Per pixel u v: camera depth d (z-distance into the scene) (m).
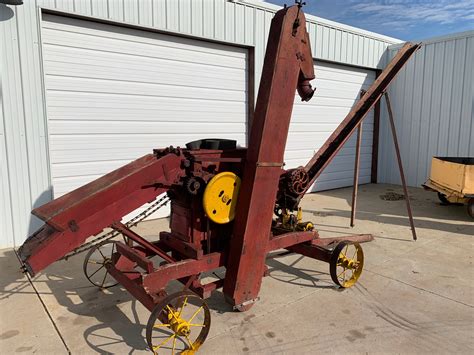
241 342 2.38
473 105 7.16
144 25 4.90
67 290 3.14
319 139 7.65
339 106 7.92
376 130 8.75
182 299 2.25
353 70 8.05
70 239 2.14
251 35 5.97
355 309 2.81
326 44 7.20
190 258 2.67
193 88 5.60
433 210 6.05
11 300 2.96
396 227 5.06
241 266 2.62
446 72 7.52
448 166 5.74
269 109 2.58
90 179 4.85
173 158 2.52
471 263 3.74
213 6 5.48
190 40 5.47
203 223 2.76
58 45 4.46
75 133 4.68
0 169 4.10
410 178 8.32
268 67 2.61
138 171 2.37
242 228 2.61
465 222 5.31
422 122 8.00
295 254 4.04
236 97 6.09
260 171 2.60
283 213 3.46
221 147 2.82
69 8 4.35
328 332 2.50
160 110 5.32
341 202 6.70
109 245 4.22
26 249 2.20
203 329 2.28
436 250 4.13
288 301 2.95
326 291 3.13
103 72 4.80
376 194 7.45
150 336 2.09
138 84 5.09
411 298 2.99
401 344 2.36
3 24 3.96
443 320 2.65
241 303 2.70
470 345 2.35
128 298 3.01
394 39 8.55
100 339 2.43
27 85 4.16
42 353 2.27
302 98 2.98
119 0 4.68
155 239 4.43
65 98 4.57
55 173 4.59
